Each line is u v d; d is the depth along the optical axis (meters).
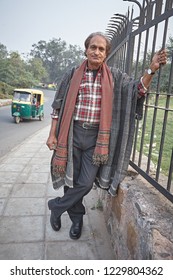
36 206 2.95
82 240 2.36
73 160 2.15
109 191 2.19
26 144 7.05
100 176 2.17
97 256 2.16
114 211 2.36
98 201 3.06
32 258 2.08
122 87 2.00
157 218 1.63
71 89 2.00
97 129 2.04
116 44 3.34
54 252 2.17
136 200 1.86
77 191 2.17
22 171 4.26
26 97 12.88
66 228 2.53
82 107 1.98
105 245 2.32
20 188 3.47
